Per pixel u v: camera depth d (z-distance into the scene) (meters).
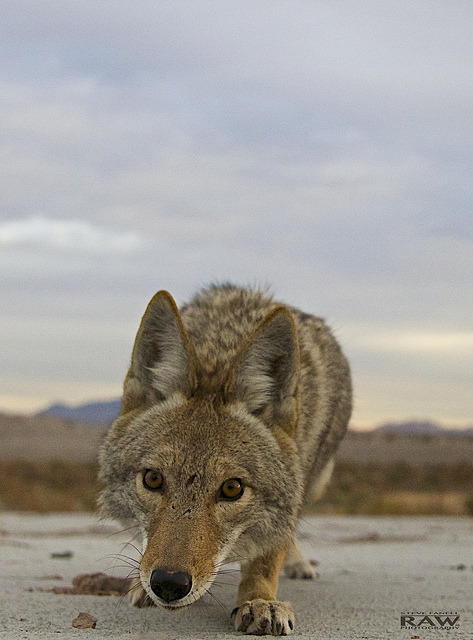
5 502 3.33
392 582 1.13
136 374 0.92
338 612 0.92
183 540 0.80
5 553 1.38
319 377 1.03
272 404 0.91
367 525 2.33
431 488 5.70
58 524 2.04
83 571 1.19
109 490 0.90
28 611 0.89
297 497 0.90
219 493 0.84
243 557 0.87
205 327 1.03
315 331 1.11
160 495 0.84
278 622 0.81
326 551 1.57
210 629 0.84
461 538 1.91
